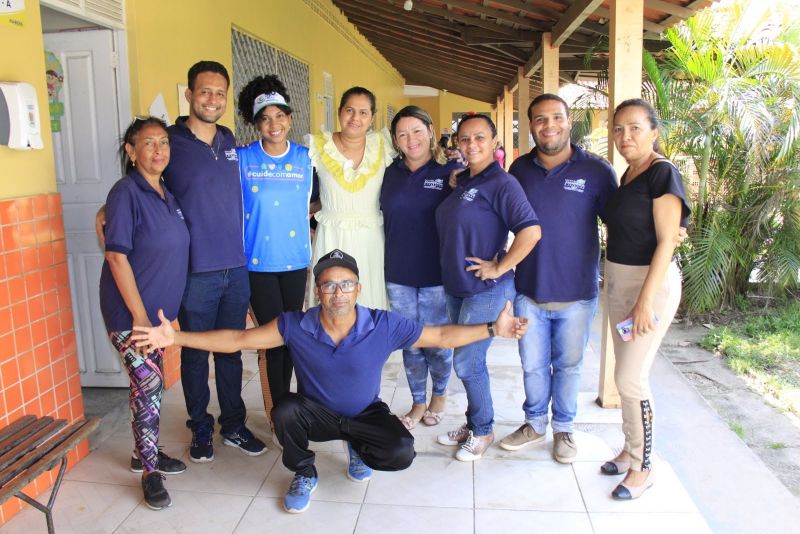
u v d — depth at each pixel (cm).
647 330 242
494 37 741
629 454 266
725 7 603
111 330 259
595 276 286
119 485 280
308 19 746
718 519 263
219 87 272
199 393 296
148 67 378
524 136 841
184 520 254
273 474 290
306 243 309
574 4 486
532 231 261
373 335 247
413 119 290
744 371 471
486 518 254
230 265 285
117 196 246
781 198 572
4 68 253
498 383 396
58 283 282
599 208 279
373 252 314
